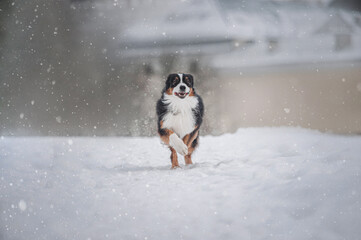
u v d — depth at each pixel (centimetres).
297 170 463
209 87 1759
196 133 684
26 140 1143
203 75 1791
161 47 1866
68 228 357
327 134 1187
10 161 677
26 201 424
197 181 493
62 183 509
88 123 1759
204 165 619
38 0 1855
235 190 430
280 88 1806
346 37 2136
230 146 918
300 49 2055
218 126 1675
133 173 588
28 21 1844
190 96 669
